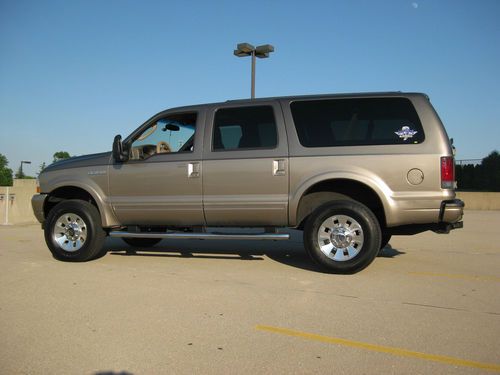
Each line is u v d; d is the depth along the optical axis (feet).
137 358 11.36
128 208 22.27
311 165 19.99
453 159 19.45
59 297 16.51
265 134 20.98
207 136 21.53
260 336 12.75
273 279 19.15
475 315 14.52
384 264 22.52
